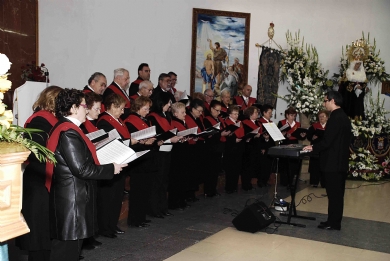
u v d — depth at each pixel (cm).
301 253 471
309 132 841
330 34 1123
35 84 577
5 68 203
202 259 443
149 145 514
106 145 356
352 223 604
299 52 1065
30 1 795
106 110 500
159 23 965
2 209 185
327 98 566
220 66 1038
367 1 1131
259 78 1052
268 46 1081
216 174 739
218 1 1033
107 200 495
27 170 365
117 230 516
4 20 747
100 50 892
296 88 1025
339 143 552
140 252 457
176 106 619
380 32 1138
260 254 464
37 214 360
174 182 639
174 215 614
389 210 691
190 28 1007
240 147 770
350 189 860
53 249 311
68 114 313
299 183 903
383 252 483
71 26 852
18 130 210
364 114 1041
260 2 1073
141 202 547
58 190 305
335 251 482
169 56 984
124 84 645
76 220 304
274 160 816
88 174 302
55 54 834
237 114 744
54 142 302
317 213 654
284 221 598
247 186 810
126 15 920
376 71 1077
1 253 208
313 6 1112
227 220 597
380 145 992
